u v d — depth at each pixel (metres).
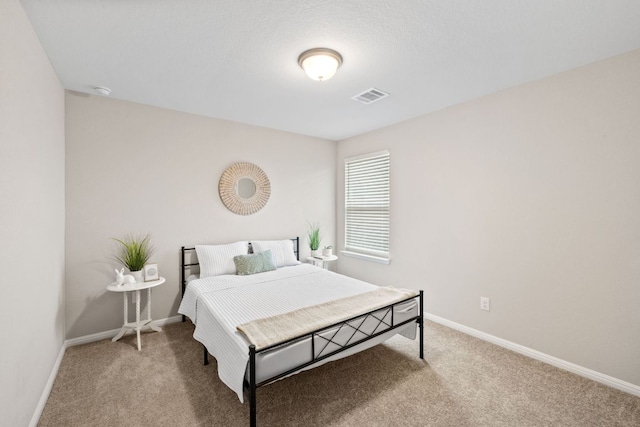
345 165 4.53
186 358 2.45
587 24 1.71
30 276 1.67
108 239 2.86
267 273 3.27
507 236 2.63
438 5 1.55
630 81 1.98
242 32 1.80
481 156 2.82
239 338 1.72
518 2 1.53
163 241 3.17
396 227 3.70
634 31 1.77
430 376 2.19
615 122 2.04
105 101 2.84
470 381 2.13
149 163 3.08
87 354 2.51
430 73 2.34
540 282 2.43
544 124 2.39
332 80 2.47
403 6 1.56
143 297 3.05
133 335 2.89
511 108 2.59
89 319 2.77
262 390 2.01
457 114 3.01
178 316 3.26
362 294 2.49
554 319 2.35
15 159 1.47
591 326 2.17
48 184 2.06
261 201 3.86
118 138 2.90
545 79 2.38
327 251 4.21
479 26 1.73
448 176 3.10
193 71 2.31
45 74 2.01
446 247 3.13
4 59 1.35
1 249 1.31
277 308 2.17
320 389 2.03
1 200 1.31
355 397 1.94
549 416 1.77
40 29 1.75
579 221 2.21
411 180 3.50
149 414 1.78
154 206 3.11
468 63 2.18
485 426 1.69
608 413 1.80
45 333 1.95
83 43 1.91
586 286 2.19
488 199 2.76
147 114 3.06
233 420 1.73
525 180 2.51
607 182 2.08
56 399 1.91
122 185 2.93
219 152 3.53
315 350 1.81
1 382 1.30
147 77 2.42
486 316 2.79
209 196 3.47
